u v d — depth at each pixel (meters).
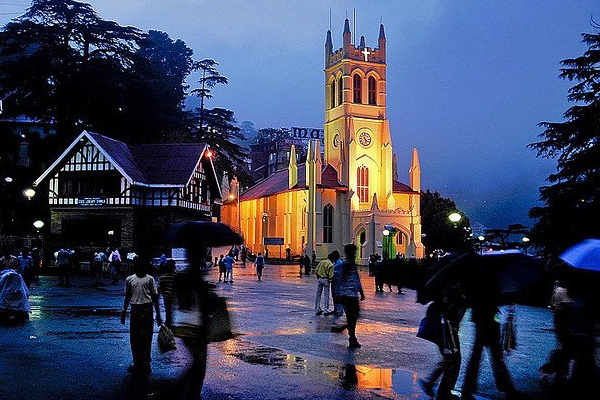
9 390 8.65
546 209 31.19
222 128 85.81
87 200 49.19
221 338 8.51
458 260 8.74
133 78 59.75
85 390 8.70
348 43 88.50
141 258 10.26
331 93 91.69
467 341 14.03
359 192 85.75
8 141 55.59
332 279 18.89
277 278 42.28
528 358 12.09
